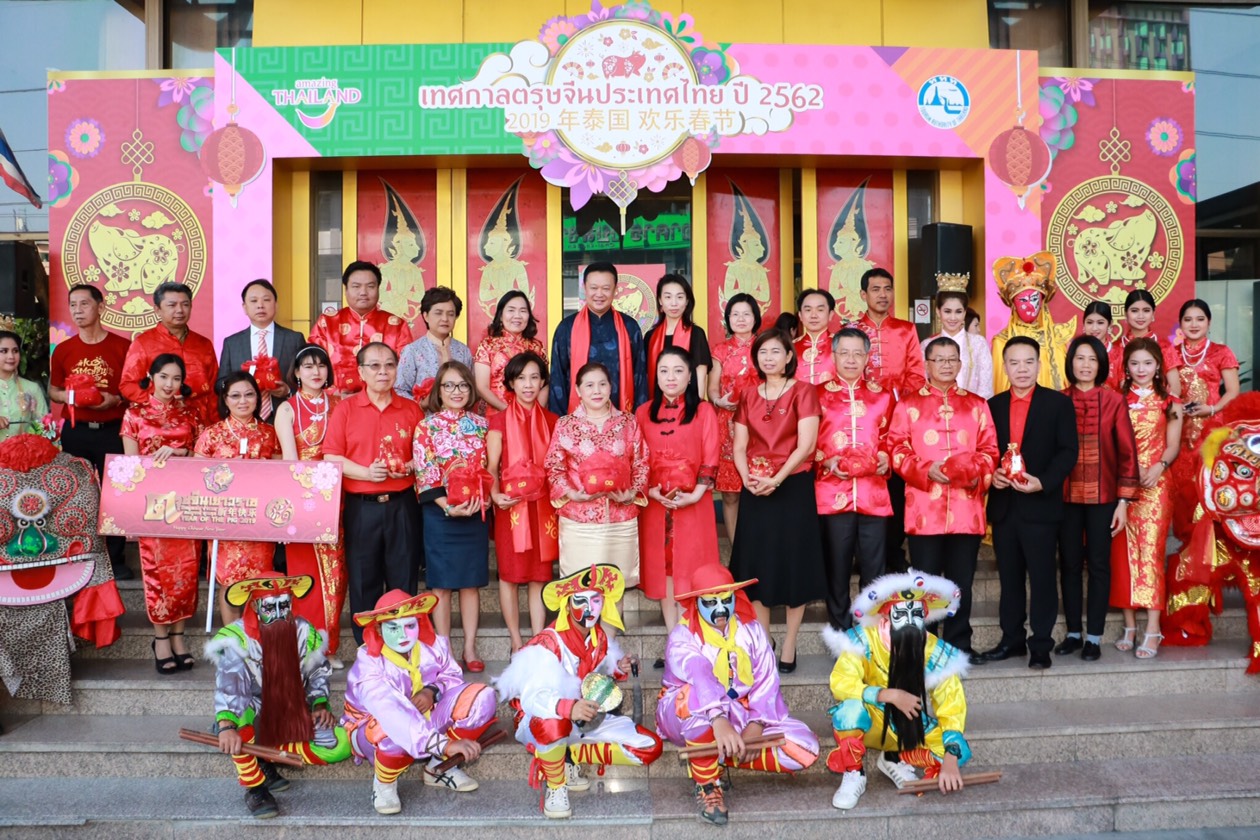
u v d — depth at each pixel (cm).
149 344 526
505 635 477
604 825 364
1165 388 489
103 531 446
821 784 396
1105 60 709
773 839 368
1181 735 423
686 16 626
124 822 368
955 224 648
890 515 454
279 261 651
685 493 441
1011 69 648
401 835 365
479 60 623
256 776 371
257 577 378
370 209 688
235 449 468
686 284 514
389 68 623
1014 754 415
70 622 448
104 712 443
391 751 363
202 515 448
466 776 392
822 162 669
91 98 651
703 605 375
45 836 366
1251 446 455
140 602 518
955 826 372
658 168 630
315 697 387
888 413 454
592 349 507
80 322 558
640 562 463
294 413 470
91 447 547
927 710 376
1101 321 568
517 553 450
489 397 502
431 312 501
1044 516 455
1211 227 712
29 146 684
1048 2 704
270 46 630
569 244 694
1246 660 468
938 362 454
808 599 439
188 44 678
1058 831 377
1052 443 457
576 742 379
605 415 444
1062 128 670
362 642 436
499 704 436
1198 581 476
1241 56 708
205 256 654
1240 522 461
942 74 643
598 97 625
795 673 449
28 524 431
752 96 630
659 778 403
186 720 434
